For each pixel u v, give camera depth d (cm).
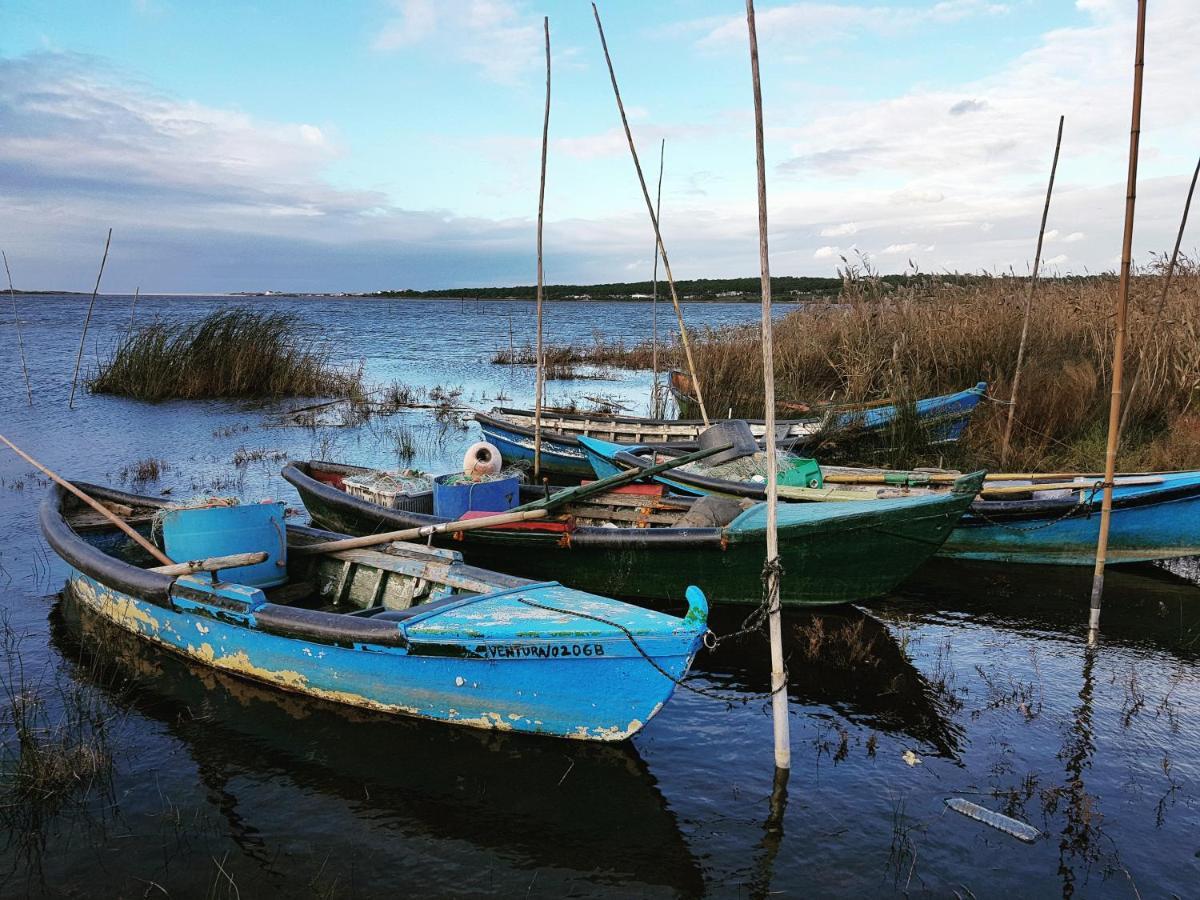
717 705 605
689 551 759
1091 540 883
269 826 462
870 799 486
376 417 1994
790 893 411
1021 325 1577
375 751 540
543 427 1572
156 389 2183
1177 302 1429
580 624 523
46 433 1675
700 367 1802
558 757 534
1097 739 554
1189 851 441
